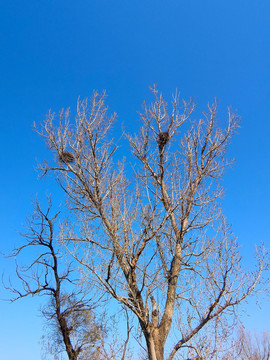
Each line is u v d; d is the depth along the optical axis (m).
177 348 11.19
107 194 12.96
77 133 13.75
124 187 13.32
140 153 14.22
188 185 13.79
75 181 13.48
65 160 13.59
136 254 12.11
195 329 11.27
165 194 13.69
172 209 13.18
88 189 13.12
